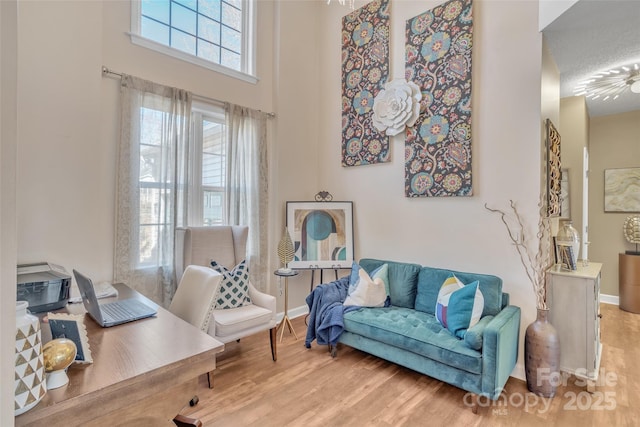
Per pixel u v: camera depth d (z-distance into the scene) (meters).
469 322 2.36
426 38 3.25
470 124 2.96
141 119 2.83
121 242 2.71
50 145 2.29
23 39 2.19
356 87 3.91
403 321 2.67
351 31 3.98
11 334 0.65
